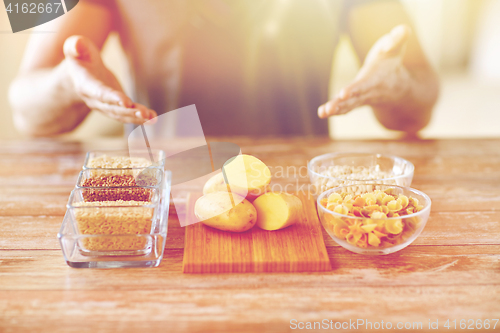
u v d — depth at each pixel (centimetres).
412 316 65
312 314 65
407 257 75
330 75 160
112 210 73
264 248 76
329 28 153
